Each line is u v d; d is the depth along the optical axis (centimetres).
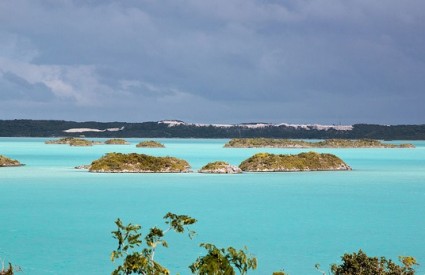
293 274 6278
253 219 10206
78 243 8000
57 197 13312
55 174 19338
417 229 9231
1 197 13288
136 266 2702
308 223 9800
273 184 16662
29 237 8400
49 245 7819
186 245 7806
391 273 4266
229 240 8212
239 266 2747
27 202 12438
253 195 13862
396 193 14525
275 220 10106
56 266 6619
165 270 2755
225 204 12244
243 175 19675
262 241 8150
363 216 10644
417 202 12794
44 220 10025
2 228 9212
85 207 11769
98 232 8862
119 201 12662
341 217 10531
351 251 7462
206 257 2692
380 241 8181
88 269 6494
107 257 7081
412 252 7400
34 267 6538
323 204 12356
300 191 14800
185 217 2784
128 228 2758
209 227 9344
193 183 16788
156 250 7456
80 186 15725
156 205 12069
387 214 10906
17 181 17075
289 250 7531
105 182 16850
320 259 7019
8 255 7200
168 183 16688
